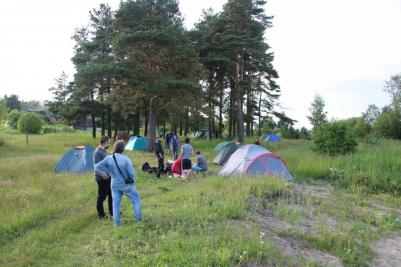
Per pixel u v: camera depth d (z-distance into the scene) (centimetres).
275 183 1177
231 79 3703
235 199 954
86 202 1034
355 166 1527
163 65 2830
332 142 1931
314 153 1977
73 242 709
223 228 734
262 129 5559
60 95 4634
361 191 1297
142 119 4866
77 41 4034
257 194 1062
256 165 1399
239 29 3444
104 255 623
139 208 786
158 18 2691
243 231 719
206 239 661
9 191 1137
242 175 1316
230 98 3819
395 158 1592
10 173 1527
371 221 945
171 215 813
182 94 2638
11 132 5597
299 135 5197
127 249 636
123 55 2764
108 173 796
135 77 2566
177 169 1502
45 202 988
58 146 3173
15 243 715
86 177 1420
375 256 723
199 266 561
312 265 620
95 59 3198
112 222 815
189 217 800
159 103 2764
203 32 3553
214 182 1193
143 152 2581
